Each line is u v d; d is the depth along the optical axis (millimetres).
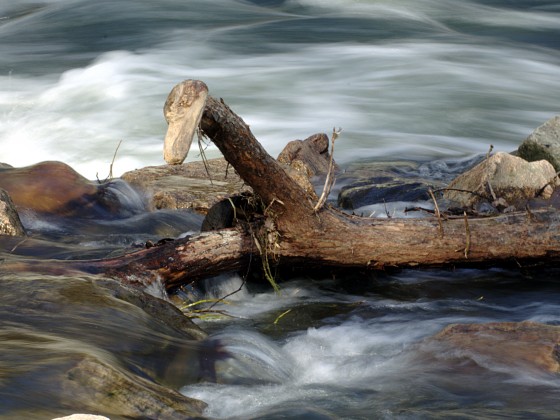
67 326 5832
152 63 27047
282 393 5723
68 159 17891
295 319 7801
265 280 8555
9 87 24516
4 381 4703
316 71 26062
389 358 6652
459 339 6555
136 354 5680
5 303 6121
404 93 23188
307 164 13633
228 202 8117
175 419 4922
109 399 4816
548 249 8289
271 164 7398
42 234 9766
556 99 23062
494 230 8273
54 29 34562
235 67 26922
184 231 10719
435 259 8180
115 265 7297
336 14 37094
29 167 11094
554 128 12203
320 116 20734
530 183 10750
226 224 8109
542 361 6098
